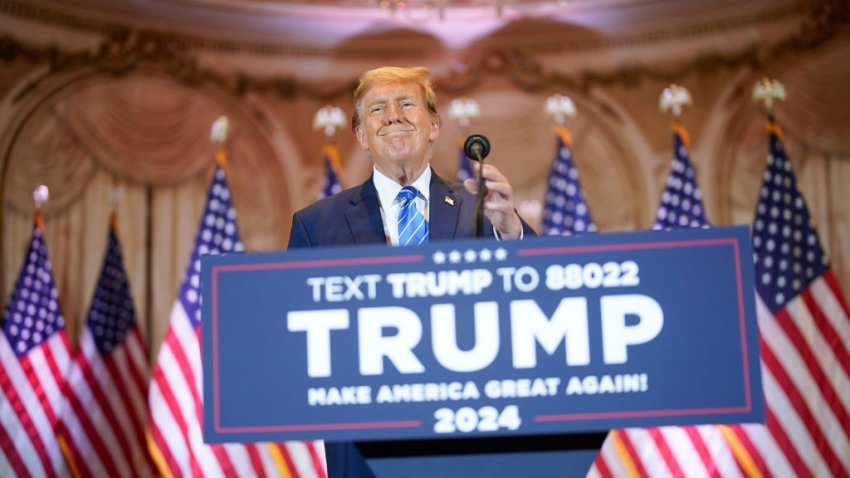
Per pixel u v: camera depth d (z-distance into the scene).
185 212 7.97
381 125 1.76
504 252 1.36
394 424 1.34
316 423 1.35
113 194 7.69
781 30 8.10
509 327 1.35
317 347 1.36
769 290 4.31
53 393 5.60
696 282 1.35
